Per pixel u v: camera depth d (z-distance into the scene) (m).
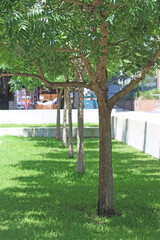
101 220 7.32
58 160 14.98
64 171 12.66
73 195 9.39
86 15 6.29
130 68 8.53
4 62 8.48
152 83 30.73
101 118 7.45
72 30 5.95
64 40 6.13
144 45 8.34
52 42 4.92
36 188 10.21
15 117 27.72
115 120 22.50
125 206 8.42
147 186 10.30
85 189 10.12
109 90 31.36
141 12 4.88
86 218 7.49
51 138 22.42
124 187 10.20
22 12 4.82
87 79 15.48
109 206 7.62
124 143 20.11
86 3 6.90
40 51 5.39
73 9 7.30
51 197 9.23
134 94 32.69
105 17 6.28
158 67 8.80
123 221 7.26
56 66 6.67
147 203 8.57
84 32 6.02
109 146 7.54
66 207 8.30
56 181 11.16
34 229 6.59
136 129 17.94
